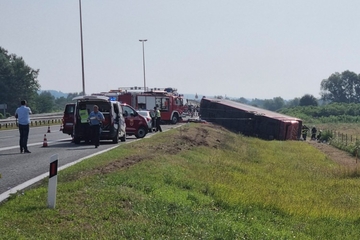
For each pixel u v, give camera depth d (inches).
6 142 1028.5
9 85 3809.1
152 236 325.7
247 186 639.8
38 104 4379.9
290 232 427.8
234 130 1867.6
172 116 2038.6
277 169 924.6
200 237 348.5
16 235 298.8
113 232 321.7
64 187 434.6
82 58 1969.7
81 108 966.4
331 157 1370.6
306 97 5344.5
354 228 479.8
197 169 708.0
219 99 2030.0
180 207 417.1
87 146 914.7
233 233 372.2
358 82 5954.7
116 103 999.0
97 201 389.4
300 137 1857.8
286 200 583.5
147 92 2007.9
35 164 637.9
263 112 1879.9
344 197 681.0
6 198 413.7
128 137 1263.5
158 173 564.4
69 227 323.6
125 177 499.2
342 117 3641.7
